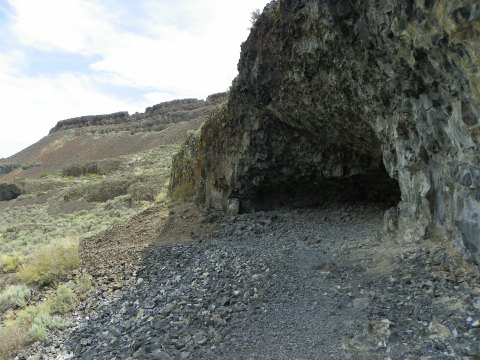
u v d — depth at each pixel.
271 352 4.74
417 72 5.86
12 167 98.94
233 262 8.63
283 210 13.86
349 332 4.80
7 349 6.88
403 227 7.72
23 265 13.19
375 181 12.80
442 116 5.84
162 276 9.18
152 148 73.00
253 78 11.68
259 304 6.12
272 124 12.74
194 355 4.99
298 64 9.33
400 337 4.40
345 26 7.18
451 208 6.21
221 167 14.75
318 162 12.62
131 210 26.33
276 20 10.11
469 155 5.22
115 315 7.39
